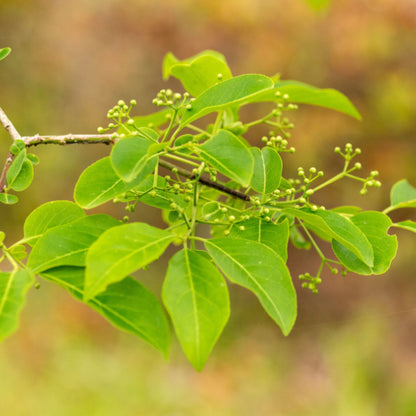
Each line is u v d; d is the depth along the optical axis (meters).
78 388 7.88
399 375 8.20
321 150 11.55
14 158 1.87
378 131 11.67
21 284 1.38
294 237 2.46
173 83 12.76
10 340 8.73
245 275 1.49
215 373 9.06
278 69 11.93
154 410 7.86
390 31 11.52
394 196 2.19
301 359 9.79
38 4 12.69
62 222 1.79
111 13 12.65
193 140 1.69
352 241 1.71
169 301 1.38
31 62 12.65
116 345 9.34
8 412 7.20
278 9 11.86
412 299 11.01
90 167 1.68
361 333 9.48
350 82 11.84
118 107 1.83
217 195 2.39
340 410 7.71
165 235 1.46
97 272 1.33
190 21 12.35
